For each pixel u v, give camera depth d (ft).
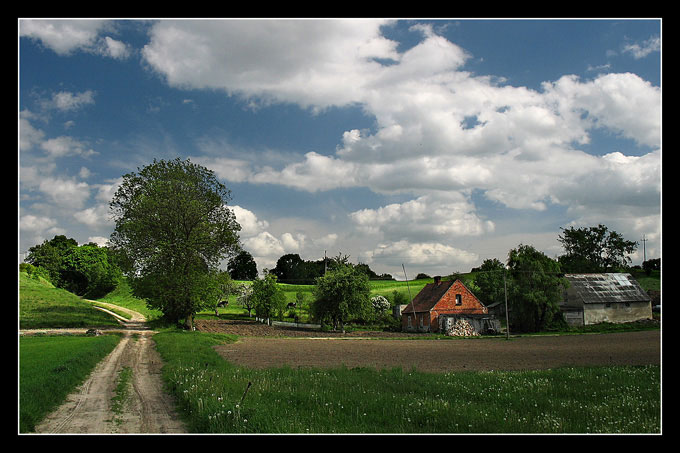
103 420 41.60
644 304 285.84
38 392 46.98
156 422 40.96
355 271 253.03
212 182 190.70
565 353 123.13
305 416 41.27
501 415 43.39
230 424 37.19
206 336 149.18
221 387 50.83
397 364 95.55
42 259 376.07
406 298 343.26
